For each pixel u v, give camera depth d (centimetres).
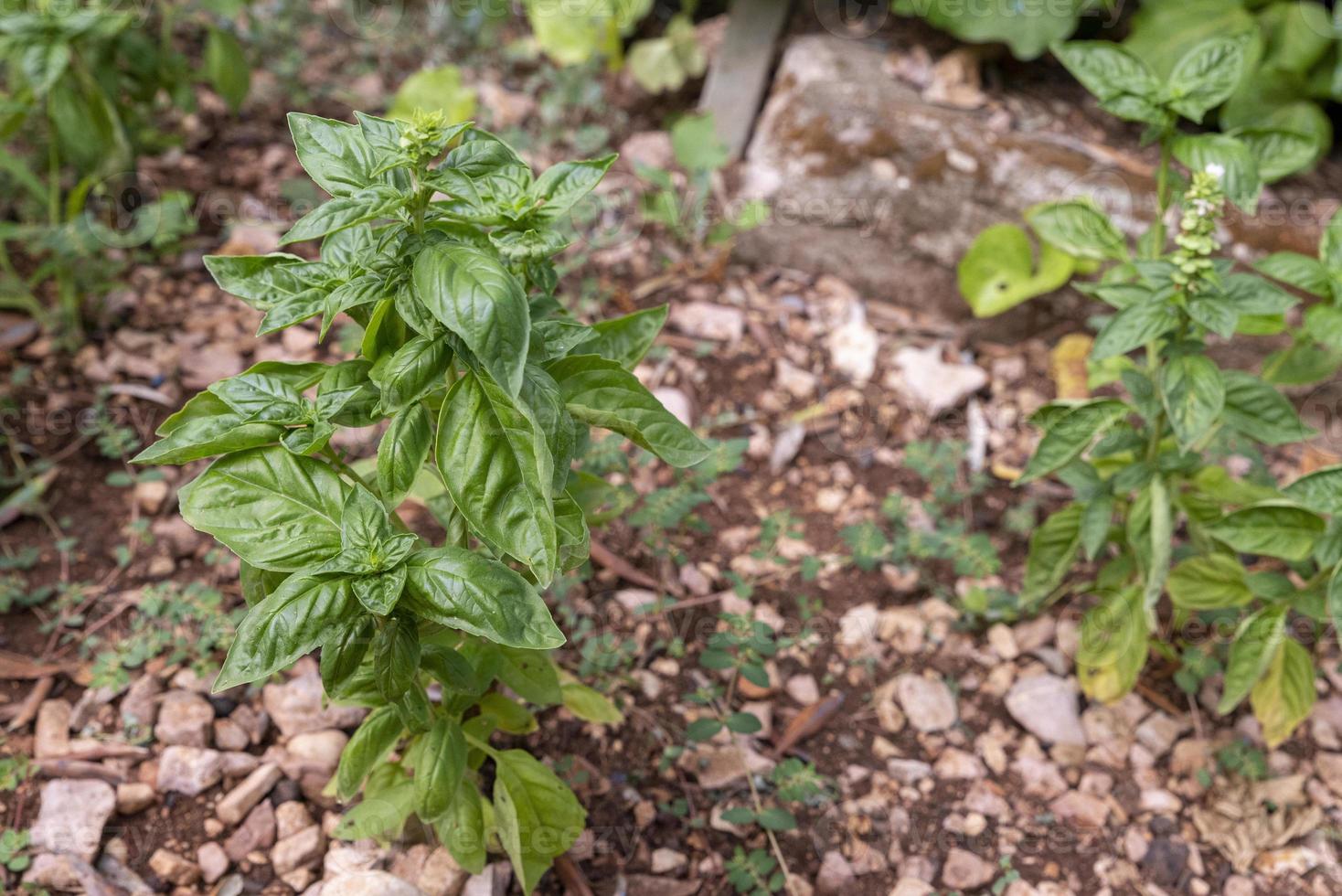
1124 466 115
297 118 86
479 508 85
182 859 104
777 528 124
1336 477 99
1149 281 104
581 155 159
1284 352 116
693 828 109
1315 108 152
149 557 120
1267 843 111
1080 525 115
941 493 128
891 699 118
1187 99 105
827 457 133
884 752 115
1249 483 120
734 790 111
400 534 86
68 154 127
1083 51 107
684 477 125
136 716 110
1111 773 115
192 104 139
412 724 95
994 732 117
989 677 119
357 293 84
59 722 110
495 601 84
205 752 108
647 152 163
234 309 139
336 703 96
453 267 81
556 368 90
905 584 124
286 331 137
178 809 107
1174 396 103
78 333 132
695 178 148
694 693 114
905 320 148
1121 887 109
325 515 87
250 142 159
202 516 86
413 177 85
